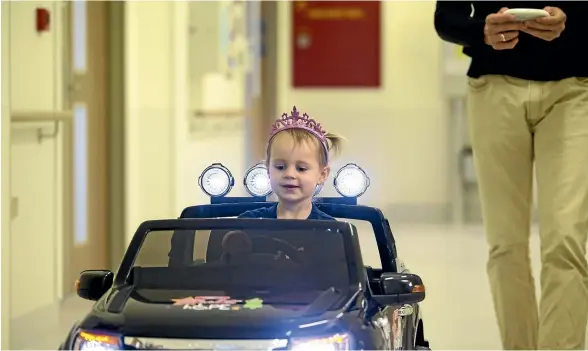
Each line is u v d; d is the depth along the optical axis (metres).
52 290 7.10
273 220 4.02
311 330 3.40
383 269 4.62
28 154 6.70
